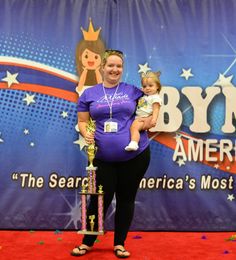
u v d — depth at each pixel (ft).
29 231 14.07
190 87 14.30
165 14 14.34
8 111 14.21
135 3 14.33
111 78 11.35
